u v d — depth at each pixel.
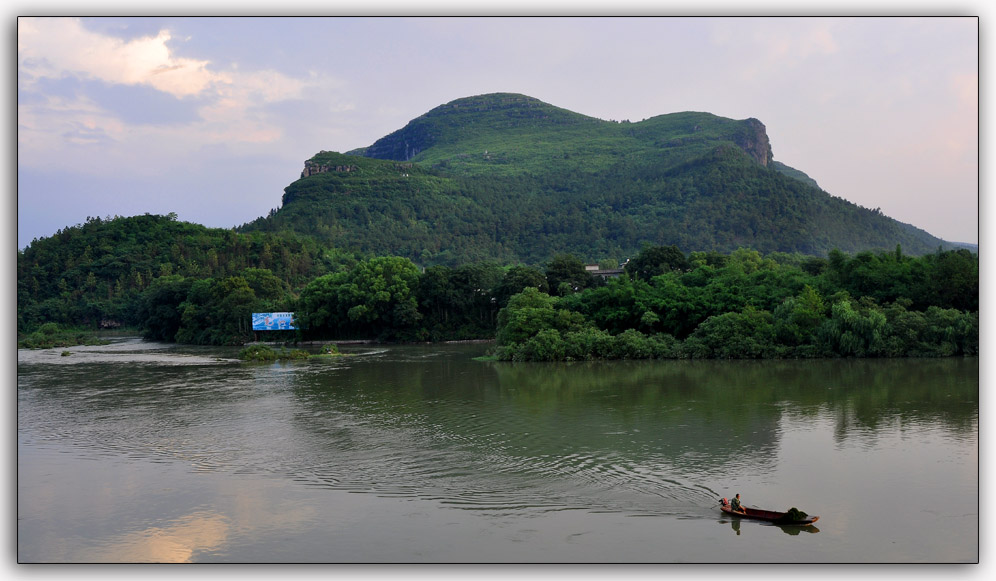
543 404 69.69
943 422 57.34
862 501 39.47
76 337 186.50
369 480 44.97
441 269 168.88
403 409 68.75
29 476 47.53
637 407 66.75
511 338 115.50
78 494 43.50
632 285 124.31
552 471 46.00
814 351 99.81
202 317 179.25
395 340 166.38
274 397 78.00
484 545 34.12
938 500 39.47
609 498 40.62
